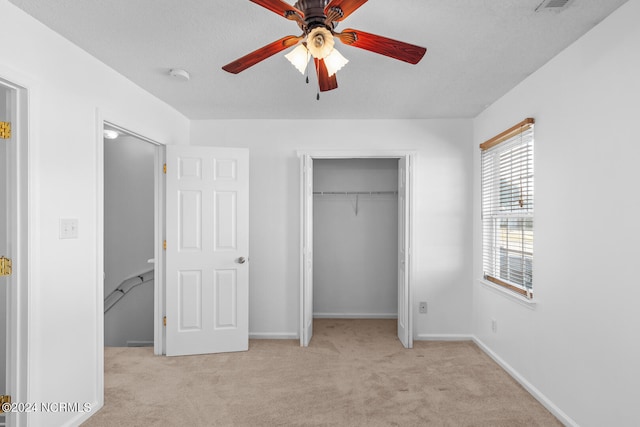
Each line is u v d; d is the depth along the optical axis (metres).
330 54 1.62
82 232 2.33
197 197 3.54
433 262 3.93
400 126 3.96
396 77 2.81
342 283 4.86
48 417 2.06
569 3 1.82
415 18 1.97
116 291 4.65
